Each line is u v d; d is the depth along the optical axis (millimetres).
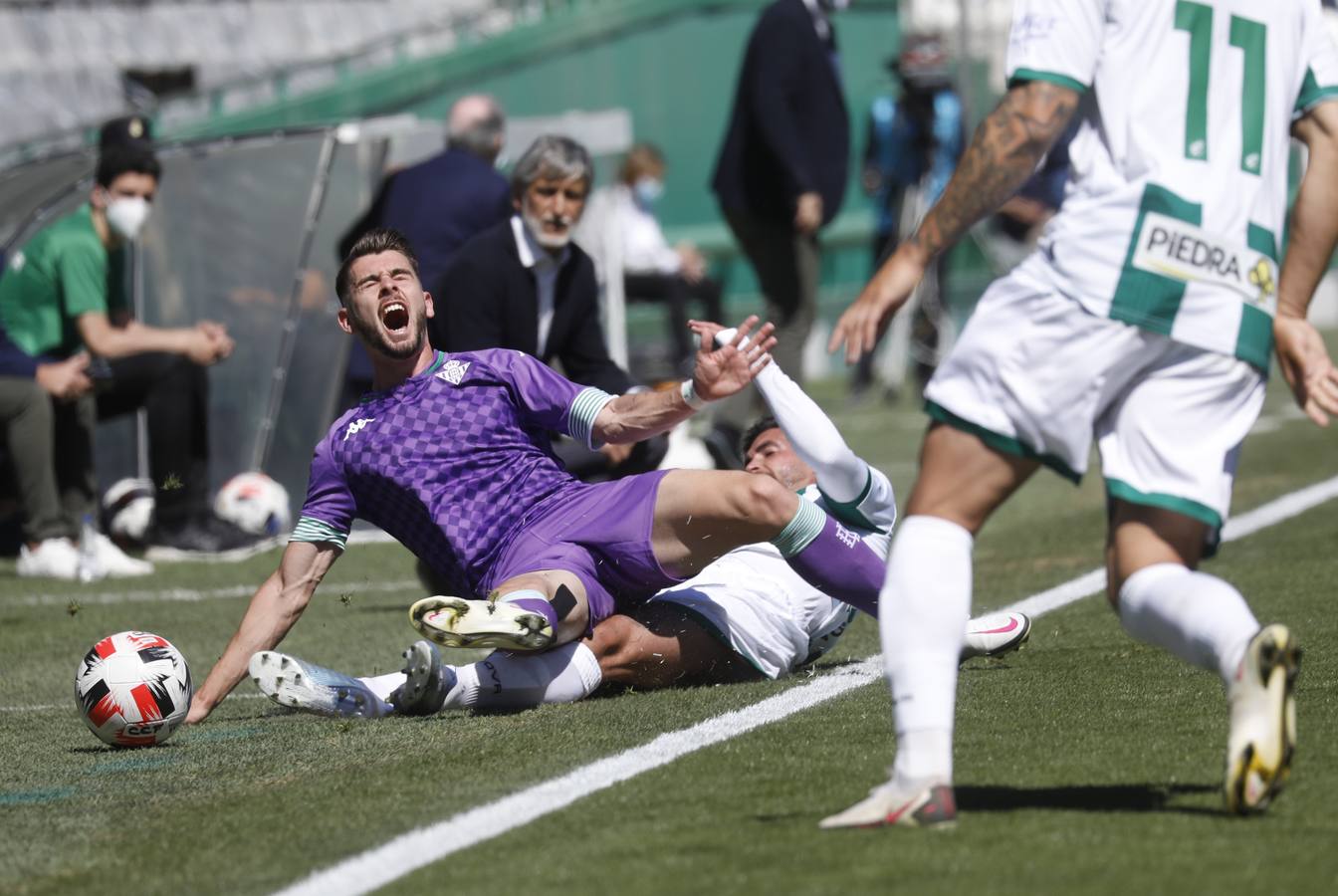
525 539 17203
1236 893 9781
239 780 14469
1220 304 11375
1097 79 11633
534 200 23734
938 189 56094
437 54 63469
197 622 25188
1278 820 11242
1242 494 33500
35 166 35344
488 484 17438
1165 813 11547
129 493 34219
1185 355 11398
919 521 11617
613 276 46312
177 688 16453
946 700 11438
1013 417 11328
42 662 22281
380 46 61250
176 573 30938
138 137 31500
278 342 35156
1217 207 11430
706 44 68062
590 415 17266
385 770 14289
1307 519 29578
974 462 11469
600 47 66062
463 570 17406
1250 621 11008
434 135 37906
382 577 29656
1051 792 12297
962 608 11484
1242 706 10812
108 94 61062
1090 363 11258
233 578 30156
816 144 36219
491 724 16031
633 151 54781
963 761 13469
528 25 65000
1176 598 11289
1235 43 11641
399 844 11922
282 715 17828
